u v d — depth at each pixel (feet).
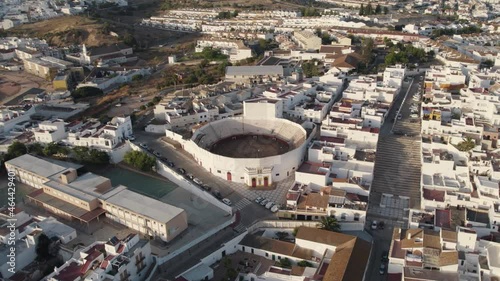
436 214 578.25
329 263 516.73
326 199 619.67
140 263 521.24
